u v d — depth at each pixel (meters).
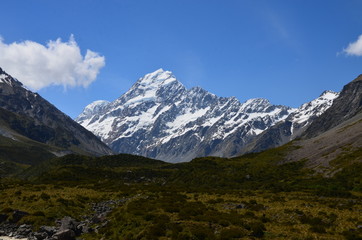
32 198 60.78
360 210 46.38
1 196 63.81
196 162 152.88
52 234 43.28
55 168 142.75
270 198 60.38
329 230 36.53
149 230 38.16
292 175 111.94
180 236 35.69
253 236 35.28
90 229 45.34
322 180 94.62
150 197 61.62
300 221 40.59
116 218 46.28
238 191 78.50
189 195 66.81
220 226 38.53
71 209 55.72
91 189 82.38
